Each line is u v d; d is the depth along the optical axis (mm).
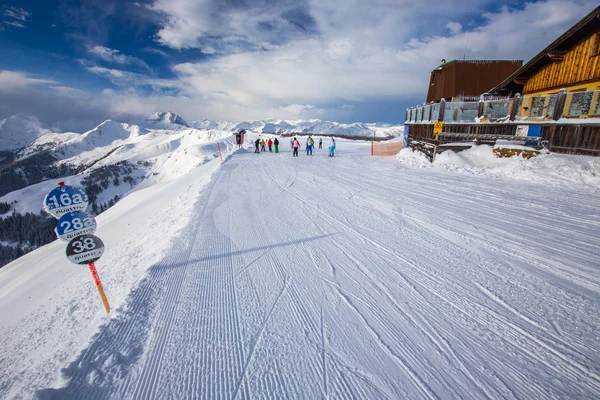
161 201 14742
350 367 2830
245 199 9492
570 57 12023
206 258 5320
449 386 2592
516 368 2764
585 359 2844
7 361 3990
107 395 2594
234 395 2574
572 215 6672
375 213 7379
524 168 10414
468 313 3541
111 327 3482
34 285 9125
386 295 3955
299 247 5605
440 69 21422
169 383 2713
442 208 7504
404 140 20688
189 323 3555
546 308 3594
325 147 32219
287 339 3227
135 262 6023
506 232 5871
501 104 12984
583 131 10086
